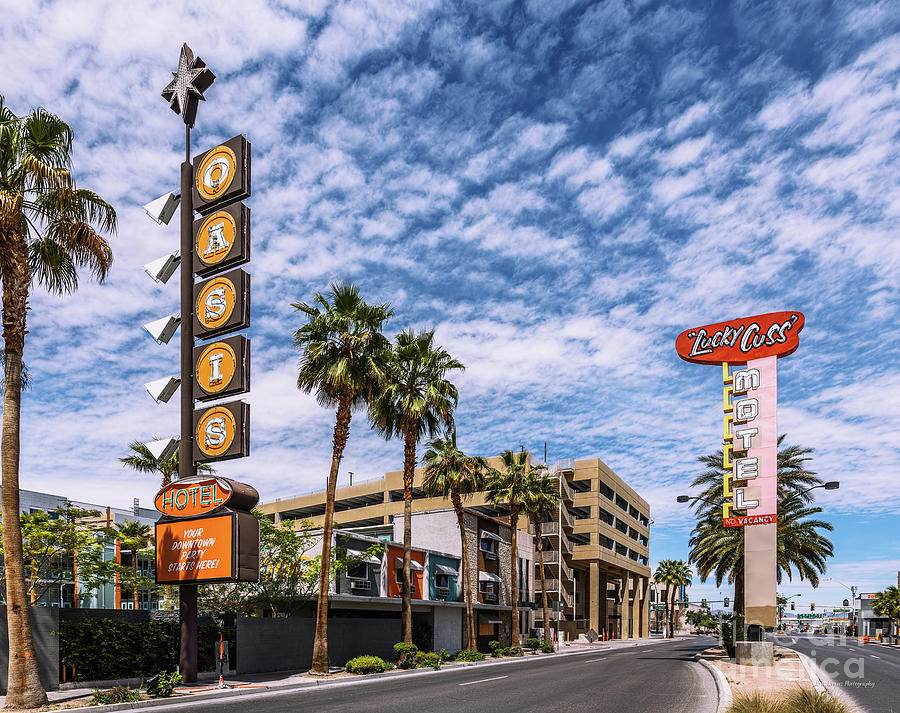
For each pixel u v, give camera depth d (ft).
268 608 117.50
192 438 87.20
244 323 85.87
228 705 61.05
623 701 61.77
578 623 279.28
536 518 202.49
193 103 95.30
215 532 79.00
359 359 104.06
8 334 63.36
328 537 98.48
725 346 144.36
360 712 54.80
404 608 117.29
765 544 133.39
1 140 64.59
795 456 152.05
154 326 90.48
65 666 74.08
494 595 193.47
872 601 346.13
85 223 68.33
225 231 89.45
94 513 119.55
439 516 185.47
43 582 104.78
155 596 138.62
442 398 125.29
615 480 327.47
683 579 426.51
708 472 159.84
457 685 78.69
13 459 61.57
